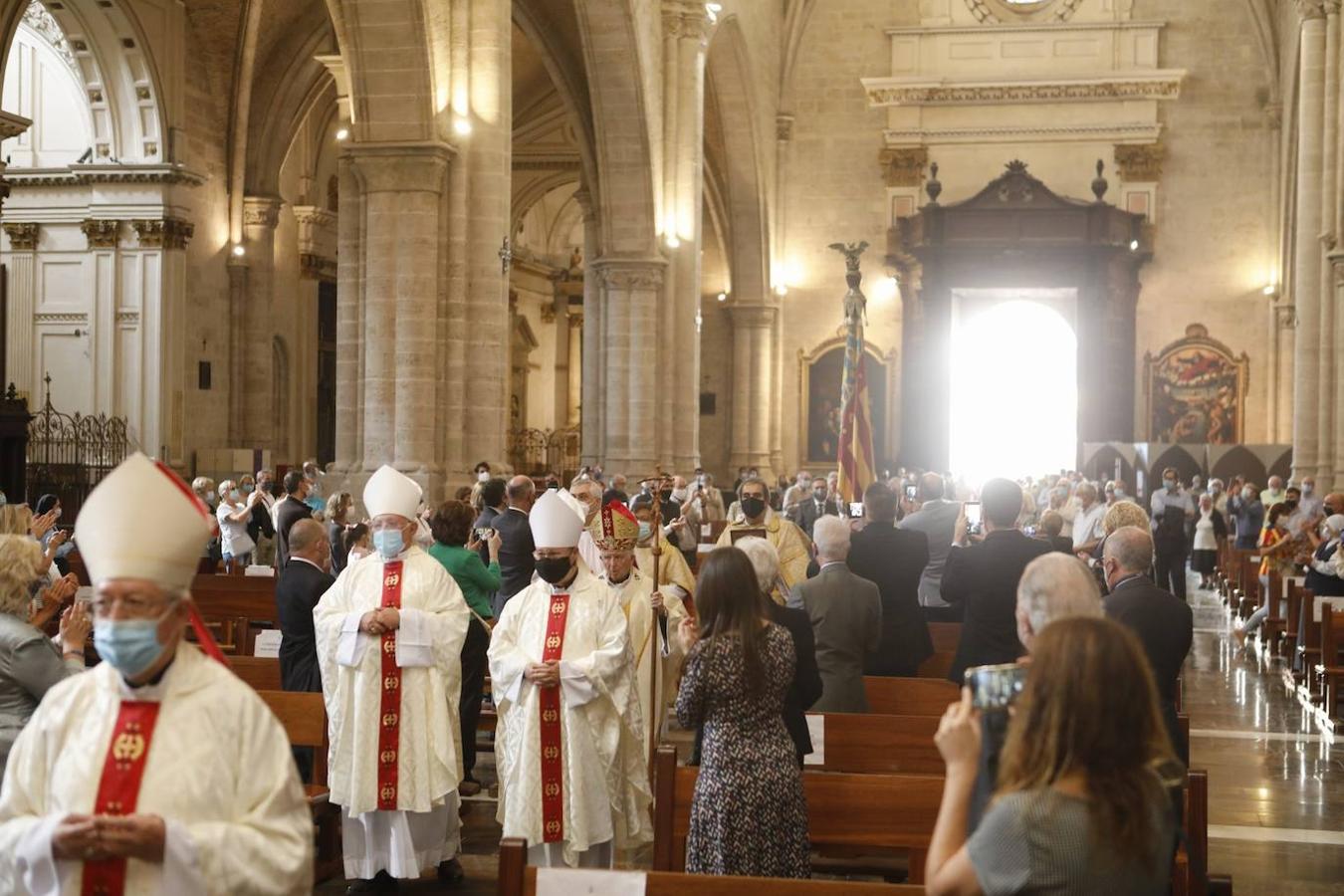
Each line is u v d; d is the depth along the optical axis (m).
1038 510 28.25
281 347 36.91
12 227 30.31
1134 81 43.06
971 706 3.74
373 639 8.44
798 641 6.76
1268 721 14.70
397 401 20.50
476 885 8.78
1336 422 28.23
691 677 6.31
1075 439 45.94
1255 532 26.89
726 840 6.16
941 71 44.53
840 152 45.28
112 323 30.00
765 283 44.94
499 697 8.12
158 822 3.80
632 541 9.13
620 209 31.53
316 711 8.42
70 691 4.12
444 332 20.81
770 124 44.59
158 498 3.94
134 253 29.95
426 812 8.50
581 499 12.44
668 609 9.31
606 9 29.23
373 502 8.62
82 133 30.33
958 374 45.19
